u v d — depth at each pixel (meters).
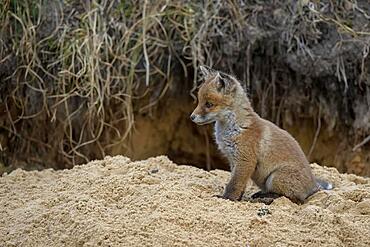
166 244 7.29
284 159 8.72
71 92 12.57
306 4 12.75
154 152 14.52
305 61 13.27
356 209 8.26
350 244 7.55
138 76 13.58
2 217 8.40
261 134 8.79
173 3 12.98
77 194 8.66
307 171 8.84
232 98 8.85
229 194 8.71
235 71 13.68
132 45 13.20
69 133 13.48
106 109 13.47
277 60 13.64
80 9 13.05
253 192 9.51
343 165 13.76
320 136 14.10
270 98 13.97
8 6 12.52
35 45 12.56
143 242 7.31
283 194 8.74
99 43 12.40
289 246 7.32
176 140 14.63
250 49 13.51
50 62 12.99
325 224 7.74
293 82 13.79
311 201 8.65
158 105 14.19
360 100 13.52
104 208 8.12
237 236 7.49
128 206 8.25
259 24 13.47
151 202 8.23
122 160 10.10
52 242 7.65
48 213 8.10
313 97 13.76
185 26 12.92
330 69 13.23
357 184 9.62
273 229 7.63
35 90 12.95
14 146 13.62
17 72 12.94
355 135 13.66
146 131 14.28
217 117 8.91
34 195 9.12
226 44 13.40
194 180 9.33
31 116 12.97
